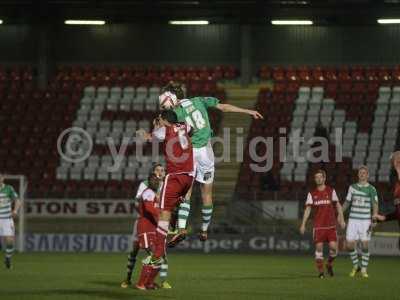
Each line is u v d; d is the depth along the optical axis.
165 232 25.55
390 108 72.88
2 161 70.56
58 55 78.62
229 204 62.69
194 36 78.31
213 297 28.42
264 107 73.56
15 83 76.94
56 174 69.50
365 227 40.22
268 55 77.56
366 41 76.62
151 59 78.75
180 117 25.39
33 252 60.41
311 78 76.06
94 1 70.06
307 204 40.06
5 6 71.25
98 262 49.19
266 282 35.53
